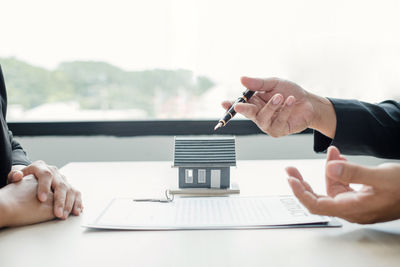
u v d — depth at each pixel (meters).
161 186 0.94
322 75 1.75
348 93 1.78
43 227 0.66
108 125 1.75
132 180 1.01
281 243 0.57
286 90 0.92
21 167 0.88
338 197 0.62
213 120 1.76
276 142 1.79
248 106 0.82
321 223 0.65
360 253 0.53
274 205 0.75
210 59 1.74
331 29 1.72
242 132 1.77
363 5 1.72
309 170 1.09
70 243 0.58
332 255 0.53
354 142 0.92
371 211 0.58
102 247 0.56
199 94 1.78
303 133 1.79
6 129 0.90
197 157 0.89
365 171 0.55
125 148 1.76
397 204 0.57
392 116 0.93
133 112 1.80
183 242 0.58
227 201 0.78
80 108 1.79
